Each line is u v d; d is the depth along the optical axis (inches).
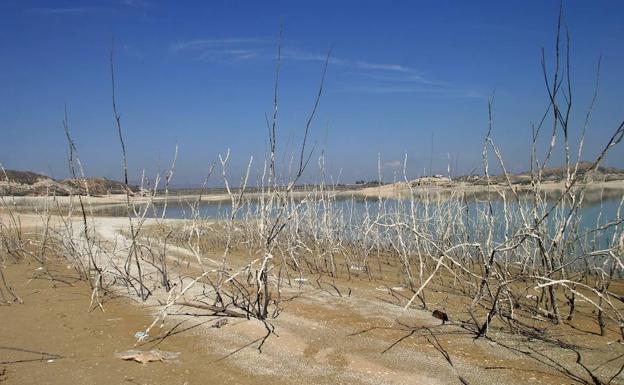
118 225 814.5
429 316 253.3
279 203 290.2
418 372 181.3
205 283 342.3
